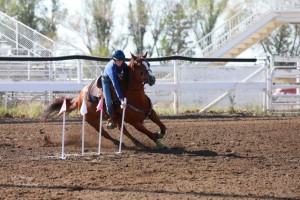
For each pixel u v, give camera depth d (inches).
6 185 360.2
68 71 928.3
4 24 1152.8
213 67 909.8
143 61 500.7
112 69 502.0
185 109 906.7
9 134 619.5
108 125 517.7
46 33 2677.2
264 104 897.5
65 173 398.0
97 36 2591.0
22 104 887.1
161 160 450.6
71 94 893.2
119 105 510.9
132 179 378.9
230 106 914.1
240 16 1477.6
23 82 840.9
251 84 893.8
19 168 417.1
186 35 2632.9
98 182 369.4
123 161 446.0
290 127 671.1
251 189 350.0
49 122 747.4
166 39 2632.9
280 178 384.2
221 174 396.5
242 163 438.3
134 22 2600.9
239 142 553.0
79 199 324.5
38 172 402.0
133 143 536.7
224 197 329.4
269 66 907.4
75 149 520.4
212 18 2566.4
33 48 1154.7
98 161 446.0
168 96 904.9
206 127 672.4
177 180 375.9
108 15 2571.4
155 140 512.1
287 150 506.9
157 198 327.0
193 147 524.7
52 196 331.3
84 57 845.2
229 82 892.0
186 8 2623.0
